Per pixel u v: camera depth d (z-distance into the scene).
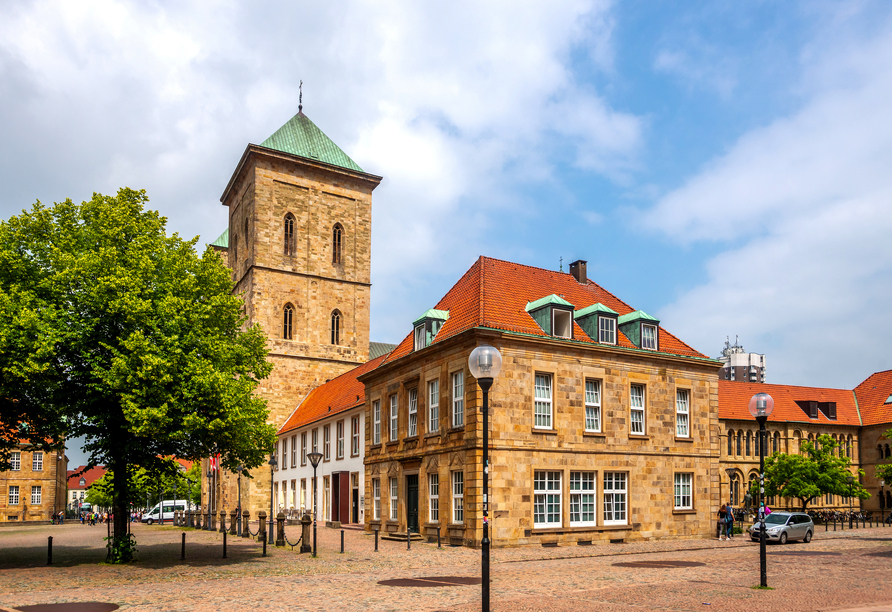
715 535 38.47
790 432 71.31
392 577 21.86
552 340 33.78
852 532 48.09
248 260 72.75
